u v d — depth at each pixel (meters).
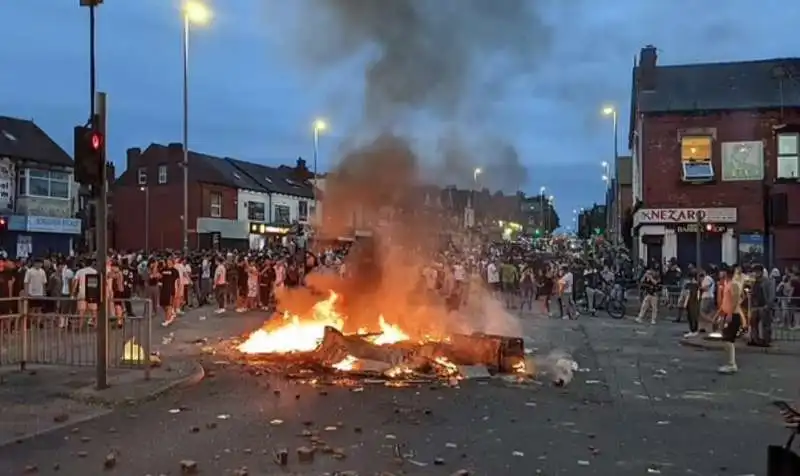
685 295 20.31
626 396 9.89
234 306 23.81
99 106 9.58
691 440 7.47
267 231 51.84
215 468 6.22
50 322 11.47
